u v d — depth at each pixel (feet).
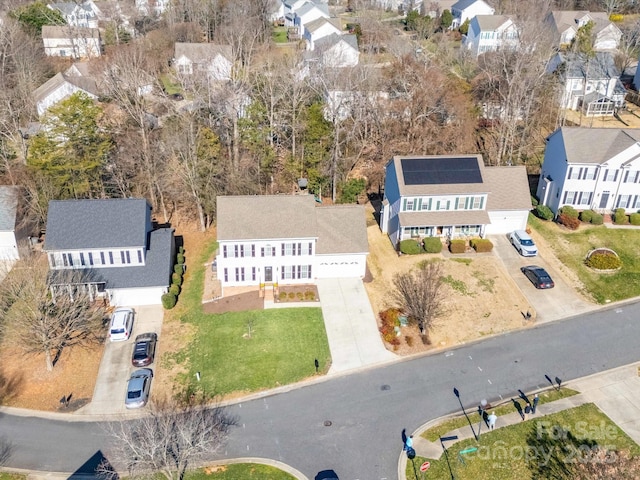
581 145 195.11
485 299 164.45
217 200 170.71
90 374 141.49
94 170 201.87
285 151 232.12
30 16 368.89
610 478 108.58
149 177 204.74
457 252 181.88
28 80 276.21
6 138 231.50
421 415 127.85
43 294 146.41
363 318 158.20
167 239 174.91
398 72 241.14
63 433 125.08
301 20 382.63
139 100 212.84
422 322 149.89
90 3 419.33
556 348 147.74
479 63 280.51
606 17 348.18
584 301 164.96
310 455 118.01
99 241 163.43
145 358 142.51
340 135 229.66
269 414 128.77
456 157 189.06
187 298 168.25
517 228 192.95
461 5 385.50
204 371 141.38
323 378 139.23
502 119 246.27
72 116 191.42
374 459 116.98
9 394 136.15
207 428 118.42
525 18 319.27
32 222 196.34
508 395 133.18
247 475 113.39
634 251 183.62
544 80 258.78
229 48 292.40
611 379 137.18
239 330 153.89
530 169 235.61
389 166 194.18
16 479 114.01
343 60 275.80
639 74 289.74
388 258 182.19
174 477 111.86
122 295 164.45
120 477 113.80
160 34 354.74
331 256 169.78
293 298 165.17
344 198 212.02
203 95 233.55
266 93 229.45
